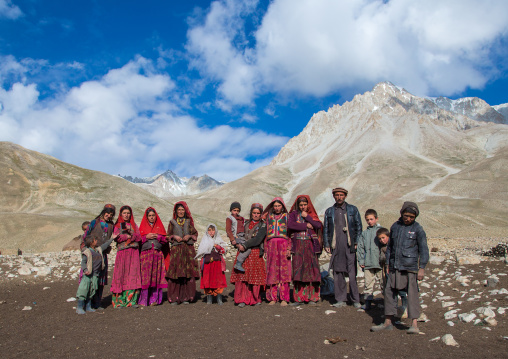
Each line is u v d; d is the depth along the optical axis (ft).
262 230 26.48
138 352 15.80
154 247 26.89
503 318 19.34
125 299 25.94
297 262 25.52
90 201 274.98
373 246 23.93
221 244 26.91
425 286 29.66
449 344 16.07
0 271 40.40
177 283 27.07
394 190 507.71
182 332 18.81
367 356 14.92
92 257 24.34
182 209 27.71
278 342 16.93
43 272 40.09
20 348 16.58
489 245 79.97
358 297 24.58
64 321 21.65
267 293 26.61
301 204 26.30
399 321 20.38
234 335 18.11
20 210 246.47
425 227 230.07
